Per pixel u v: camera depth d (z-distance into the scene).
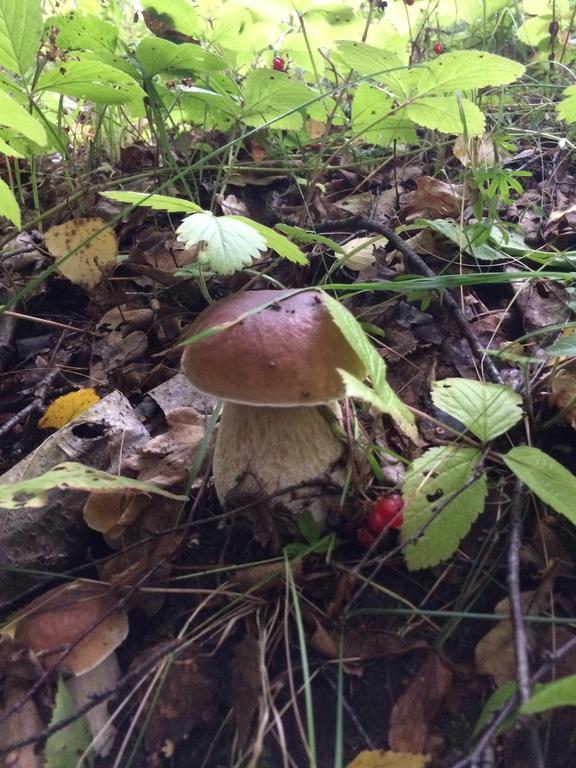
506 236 0.31
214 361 0.21
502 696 0.17
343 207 0.43
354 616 0.21
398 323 0.32
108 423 0.27
